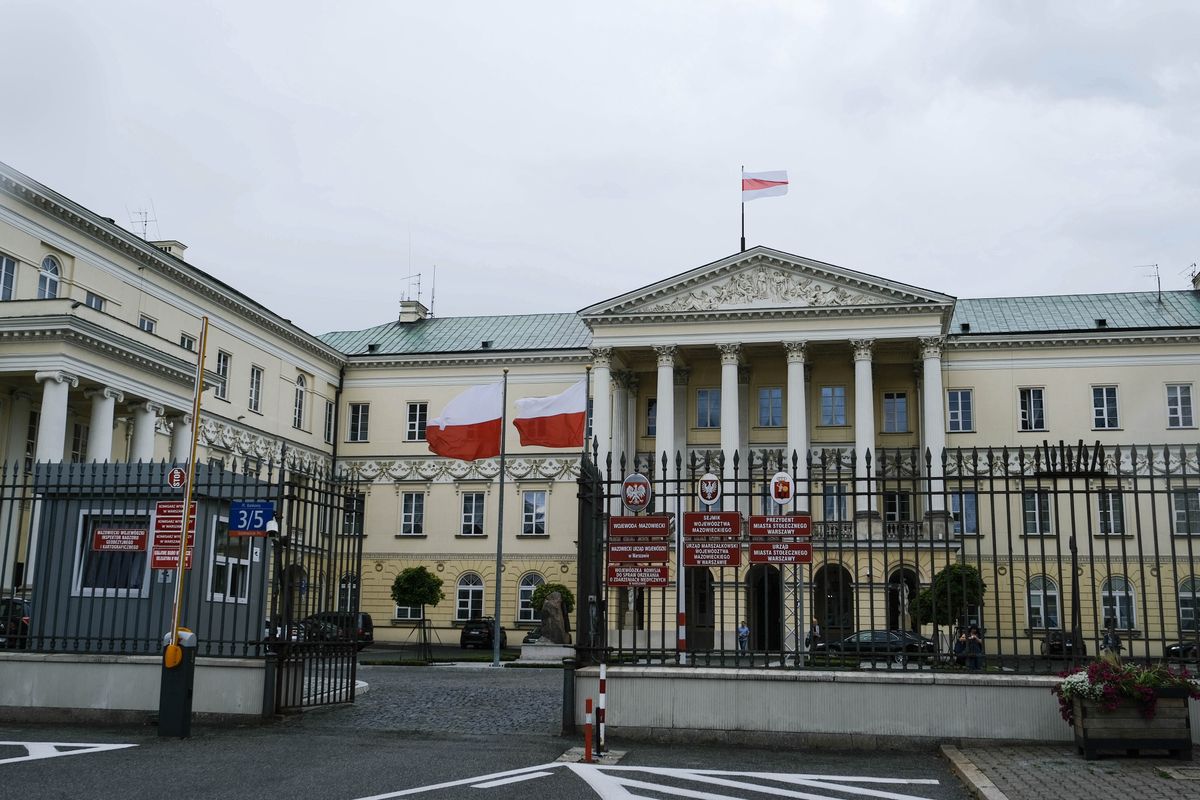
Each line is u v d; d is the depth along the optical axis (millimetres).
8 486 18688
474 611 60844
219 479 19203
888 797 11766
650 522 16656
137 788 11750
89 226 42594
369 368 64125
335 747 14891
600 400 56344
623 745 15445
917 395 57250
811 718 15367
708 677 15703
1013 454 54875
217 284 50781
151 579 18469
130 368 41000
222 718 17094
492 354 61938
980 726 15008
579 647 16641
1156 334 55031
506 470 61562
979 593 15969
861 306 54094
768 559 16062
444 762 13703
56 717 17328
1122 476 14953
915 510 15859
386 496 62688
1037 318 60406
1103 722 13758
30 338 37750
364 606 61781
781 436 58062
